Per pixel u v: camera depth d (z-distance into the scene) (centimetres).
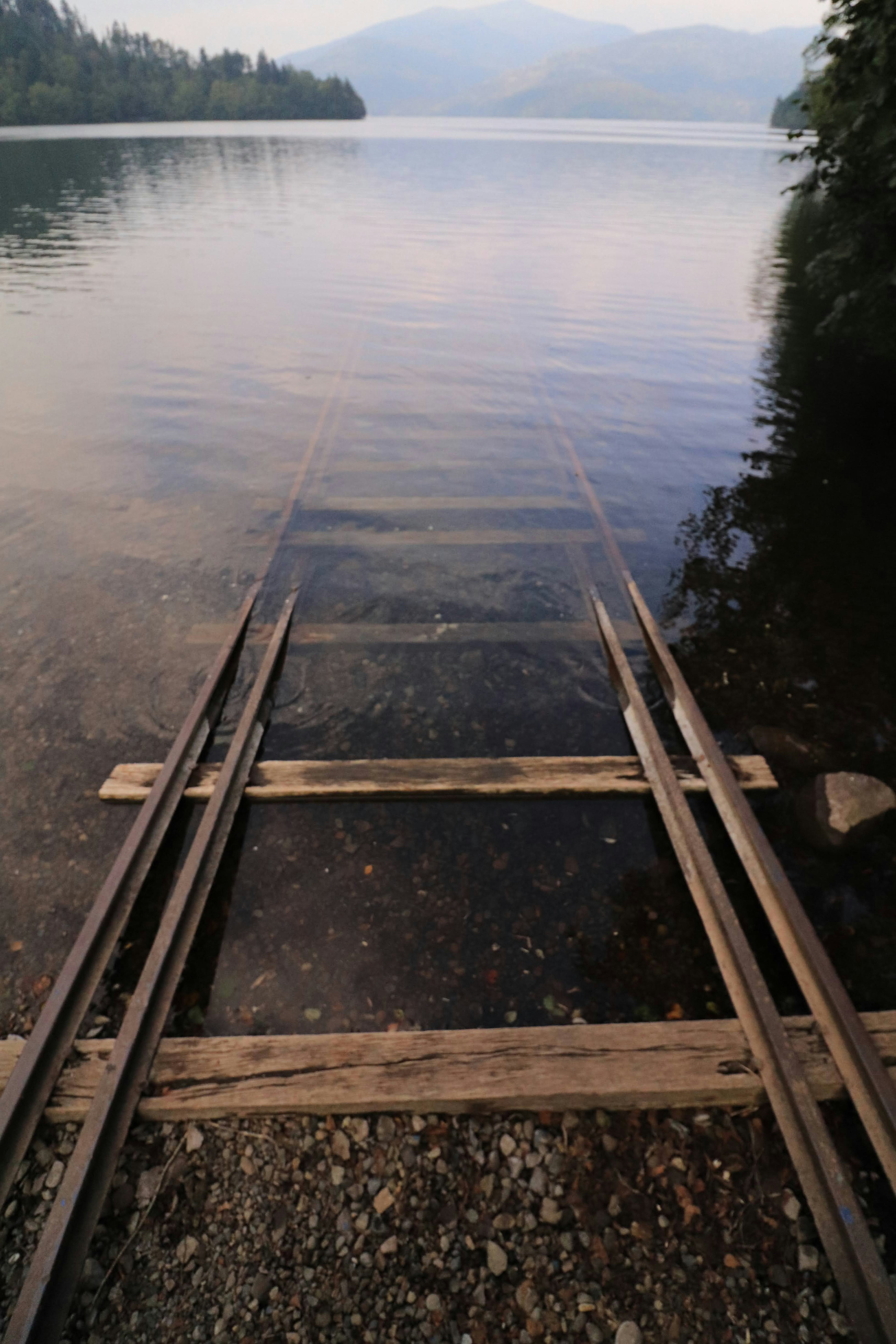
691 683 543
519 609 631
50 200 3241
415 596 645
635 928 382
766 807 450
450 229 2572
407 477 853
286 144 7894
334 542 719
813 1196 269
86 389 1105
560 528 754
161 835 407
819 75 909
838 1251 256
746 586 658
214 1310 252
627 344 1346
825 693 536
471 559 700
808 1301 254
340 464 879
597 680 552
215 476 847
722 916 356
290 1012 343
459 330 1423
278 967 362
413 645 586
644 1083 302
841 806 419
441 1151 292
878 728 505
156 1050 311
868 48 775
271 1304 254
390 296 1672
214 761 473
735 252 2172
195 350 1289
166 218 2808
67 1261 248
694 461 902
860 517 775
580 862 417
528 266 1991
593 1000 350
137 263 1992
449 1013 344
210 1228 271
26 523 741
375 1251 267
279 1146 292
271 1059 310
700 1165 289
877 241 942
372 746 488
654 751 460
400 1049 314
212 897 393
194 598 632
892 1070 311
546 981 357
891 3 726
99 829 428
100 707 513
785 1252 265
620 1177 286
